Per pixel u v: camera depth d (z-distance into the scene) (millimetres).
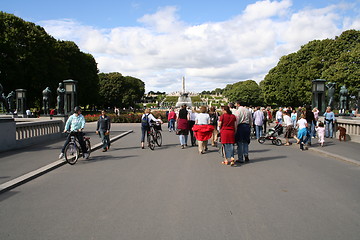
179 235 4082
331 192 6180
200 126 11789
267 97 60688
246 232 4176
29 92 41594
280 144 14719
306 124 12758
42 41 39969
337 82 39156
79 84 51656
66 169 8750
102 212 5016
